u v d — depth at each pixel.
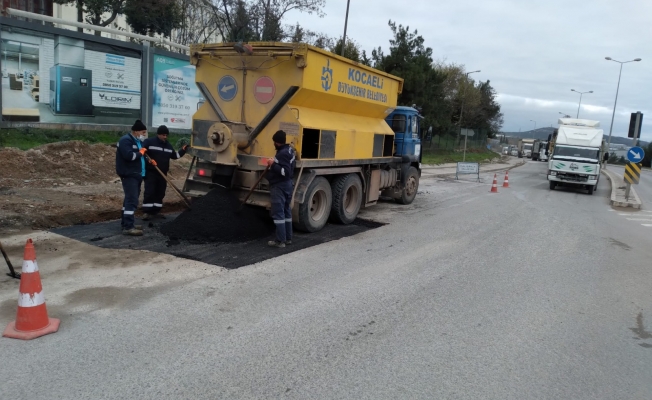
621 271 7.61
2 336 4.19
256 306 5.19
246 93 8.38
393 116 12.85
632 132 18.06
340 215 9.61
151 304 5.07
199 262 6.58
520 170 35.66
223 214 7.98
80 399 3.33
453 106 43.50
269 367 3.91
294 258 7.15
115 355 3.97
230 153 8.07
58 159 11.95
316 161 8.50
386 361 4.12
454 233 9.78
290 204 7.84
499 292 6.18
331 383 3.71
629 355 4.52
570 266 7.72
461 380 3.87
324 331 4.66
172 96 18.58
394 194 13.09
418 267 7.11
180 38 30.77
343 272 6.61
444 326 4.96
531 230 10.62
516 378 3.96
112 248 6.95
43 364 3.78
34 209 8.22
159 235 7.82
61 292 5.25
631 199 17.86
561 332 4.99
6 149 11.27
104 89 16.33
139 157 7.60
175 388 3.52
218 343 4.28
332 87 8.63
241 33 26.66
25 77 14.32
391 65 29.36
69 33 15.13
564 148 20.70
